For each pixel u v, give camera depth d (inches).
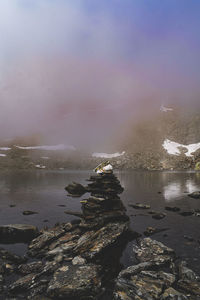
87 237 382.0
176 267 290.8
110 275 277.0
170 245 373.1
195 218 557.0
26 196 908.6
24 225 437.1
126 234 418.0
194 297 224.8
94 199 462.9
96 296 230.1
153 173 2728.8
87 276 258.1
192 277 259.1
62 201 798.5
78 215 583.8
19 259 312.8
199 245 372.2
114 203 472.7
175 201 796.0
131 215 588.1
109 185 478.9
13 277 267.9
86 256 325.4
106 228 407.8
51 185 1327.5
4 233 416.8
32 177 1975.9
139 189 1146.7
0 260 308.3
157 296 225.1
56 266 289.0
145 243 369.7
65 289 231.9
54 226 471.8
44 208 674.8
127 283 247.9
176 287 246.8
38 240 380.5
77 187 997.8
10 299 221.5
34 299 222.4
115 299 224.4
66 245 360.2
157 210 653.3
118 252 346.0
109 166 498.9
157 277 261.4
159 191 1066.1
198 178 1919.3
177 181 1626.5
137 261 315.0
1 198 858.8
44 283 251.8
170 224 501.7
